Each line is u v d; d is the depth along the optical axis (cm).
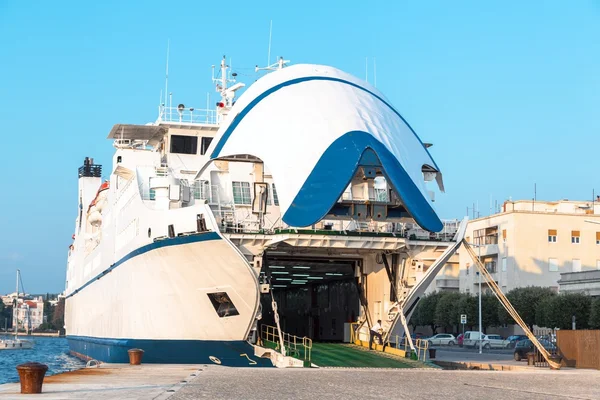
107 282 4828
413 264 3622
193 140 4600
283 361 3219
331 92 3641
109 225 4988
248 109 3669
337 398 1866
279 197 3216
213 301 3438
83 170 7856
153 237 3569
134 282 3869
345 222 3753
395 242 3466
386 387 2225
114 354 4159
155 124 4709
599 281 7906
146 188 3900
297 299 5469
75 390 1984
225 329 3438
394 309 3672
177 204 3575
